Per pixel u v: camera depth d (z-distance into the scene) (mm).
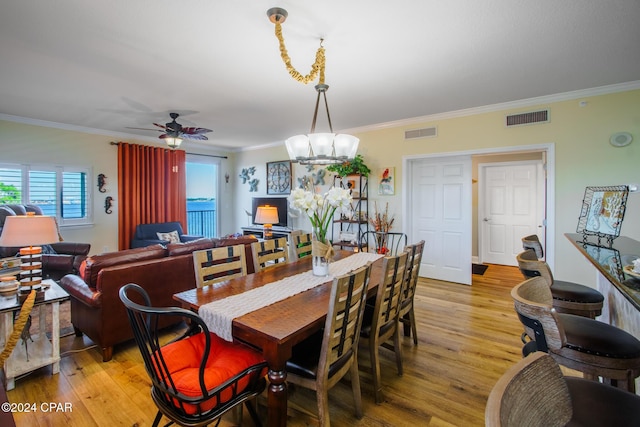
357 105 3967
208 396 1262
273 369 1436
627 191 2131
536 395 749
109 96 3619
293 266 2613
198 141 6547
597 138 3426
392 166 4891
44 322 2486
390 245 4953
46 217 2465
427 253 4871
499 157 5887
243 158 7418
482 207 6047
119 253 2643
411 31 2227
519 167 5750
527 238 2441
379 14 2021
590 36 2291
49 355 2303
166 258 2846
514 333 2936
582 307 1886
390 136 4891
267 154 6906
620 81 3184
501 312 3463
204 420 1282
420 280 4770
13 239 2273
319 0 1879
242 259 2373
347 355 1747
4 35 2273
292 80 3121
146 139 6047
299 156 2332
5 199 4547
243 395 1436
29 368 2141
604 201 2328
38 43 2391
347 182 5309
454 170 4590
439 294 4094
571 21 2098
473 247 6156
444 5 1928
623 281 1355
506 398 636
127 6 1931
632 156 3273
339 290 1477
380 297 1966
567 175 3586
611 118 3354
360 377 2283
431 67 2824
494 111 4008
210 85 3264
